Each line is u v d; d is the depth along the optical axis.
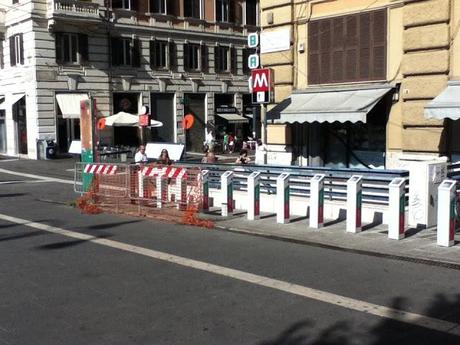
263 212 12.77
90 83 34.59
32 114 33.19
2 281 7.32
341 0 15.22
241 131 42.84
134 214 12.98
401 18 13.99
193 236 10.37
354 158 15.72
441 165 10.45
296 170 12.72
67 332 5.47
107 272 7.72
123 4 35.94
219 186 14.17
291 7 16.31
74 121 34.22
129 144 36.78
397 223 9.47
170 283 7.13
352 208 10.10
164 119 38.56
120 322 5.73
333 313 5.91
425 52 13.47
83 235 10.52
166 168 13.24
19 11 33.22
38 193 18.19
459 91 12.65
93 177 14.77
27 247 9.45
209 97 40.69
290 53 16.38
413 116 13.77
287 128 16.69
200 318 5.81
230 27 41.44
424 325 5.52
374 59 14.61
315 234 10.16
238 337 5.27
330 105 14.62
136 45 36.56
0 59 36.00
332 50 15.52
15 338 5.32
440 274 7.45
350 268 7.82
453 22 13.02
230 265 8.04
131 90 36.50
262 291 6.73
